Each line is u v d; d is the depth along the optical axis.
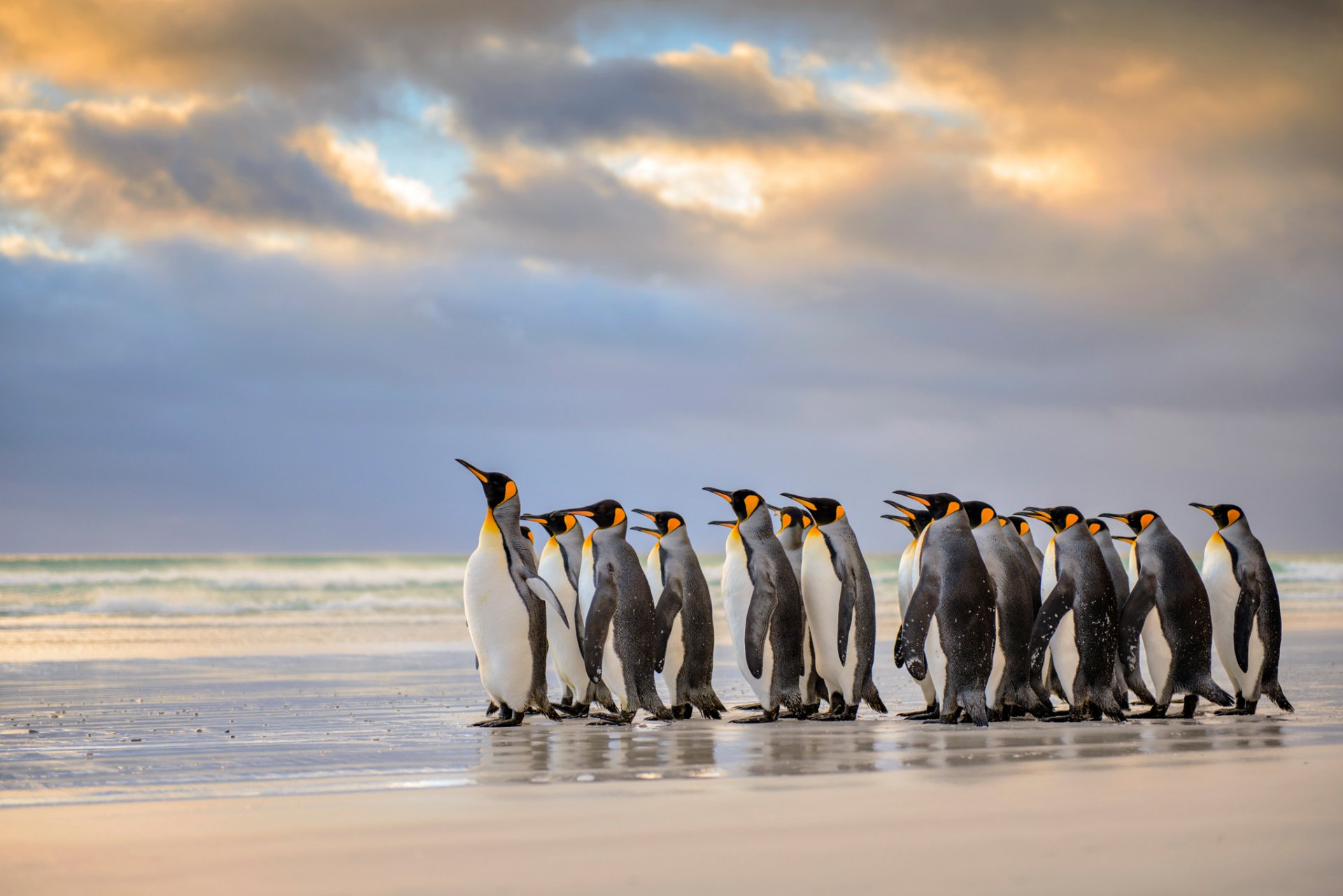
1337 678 16.19
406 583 43.91
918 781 7.52
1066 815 6.37
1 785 7.65
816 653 12.52
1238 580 12.81
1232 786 7.30
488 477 11.70
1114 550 13.89
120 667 17.89
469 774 8.00
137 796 7.23
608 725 11.43
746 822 6.21
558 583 12.77
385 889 4.95
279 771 8.21
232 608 35.38
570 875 5.14
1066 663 12.09
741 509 12.51
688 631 12.47
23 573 40.78
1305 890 4.88
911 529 14.41
